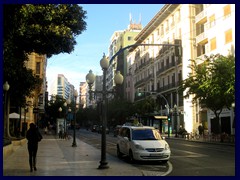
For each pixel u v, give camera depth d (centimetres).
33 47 2112
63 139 3906
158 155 1538
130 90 9175
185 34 5444
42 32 1906
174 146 2783
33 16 1834
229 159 1748
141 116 6334
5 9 1495
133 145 1582
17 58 2127
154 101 6297
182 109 5441
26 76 2381
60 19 1995
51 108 7162
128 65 9619
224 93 2933
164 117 5512
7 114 2620
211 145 2981
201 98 3441
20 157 1742
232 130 4025
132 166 1426
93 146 2777
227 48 4181
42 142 3228
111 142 3531
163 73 6362
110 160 1681
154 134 1706
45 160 1609
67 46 2166
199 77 3356
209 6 4694
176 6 5841
